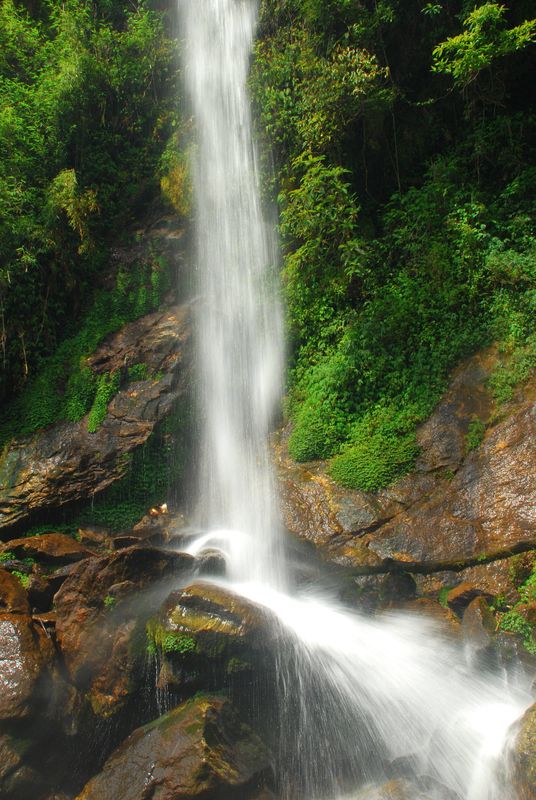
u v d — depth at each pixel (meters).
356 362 9.98
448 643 6.81
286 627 6.66
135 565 7.11
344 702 6.38
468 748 5.80
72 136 13.17
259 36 12.81
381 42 11.57
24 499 9.91
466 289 9.59
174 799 5.20
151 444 10.70
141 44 14.16
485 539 7.69
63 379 11.23
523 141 10.95
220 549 9.05
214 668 6.10
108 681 6.43
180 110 14.00
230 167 12.59
